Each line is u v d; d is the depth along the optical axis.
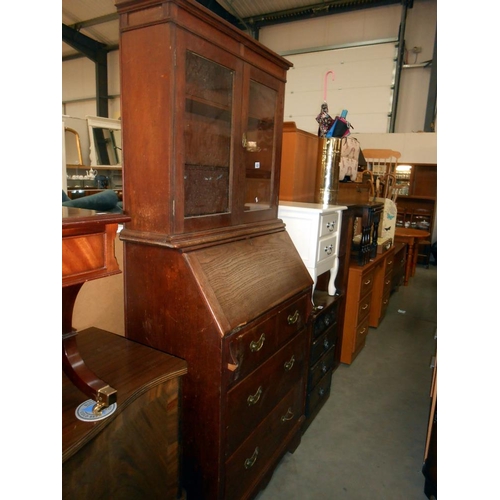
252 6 6.09
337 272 2.26
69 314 0.82
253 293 1.26
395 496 1.53
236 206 1.36
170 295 1.16
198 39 1.07
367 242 2.60
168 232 1.12
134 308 1.26
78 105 8.13
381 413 2.10
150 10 1.01
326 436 1.89
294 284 1.49
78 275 0.72
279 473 1.63
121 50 1.09
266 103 1.46
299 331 1.61
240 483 1.30
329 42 6.22
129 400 0.85
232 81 1.23
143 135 1.11
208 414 1.14
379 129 6.09
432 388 1.53
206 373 1.12
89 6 6.04
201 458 1.18
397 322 3.49
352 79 6.14
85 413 0.79
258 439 1.38
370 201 2.79
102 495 0.82
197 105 1.14
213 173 1.26
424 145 5.67
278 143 1.57
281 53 6.58
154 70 1.04
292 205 1.93
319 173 2.26
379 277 3.24
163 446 1.01
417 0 5.66
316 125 6.48
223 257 1.25
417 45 5.80
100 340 1.15
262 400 1.36
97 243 0.75
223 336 1.07
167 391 0.99
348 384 2.39
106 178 4.67
